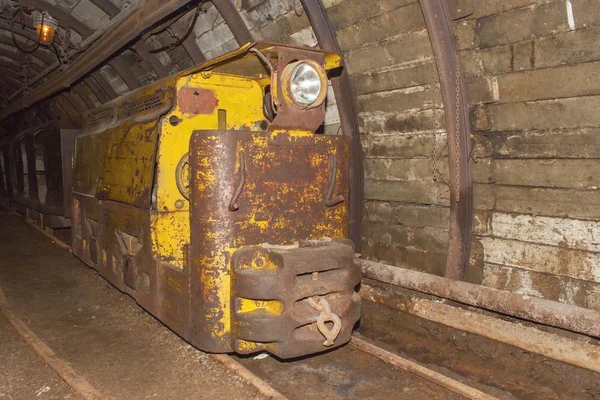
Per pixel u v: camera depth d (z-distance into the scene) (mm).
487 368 3809
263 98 4312
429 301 4363
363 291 4969
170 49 7156
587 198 3756
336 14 4750
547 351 3504
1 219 10719
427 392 3387
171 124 3879
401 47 4496
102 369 3709
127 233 4312
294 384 3537
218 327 3281
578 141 3725
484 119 4246
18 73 10703
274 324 3105
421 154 4914
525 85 3879
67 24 6910
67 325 4621
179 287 3545
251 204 3279
